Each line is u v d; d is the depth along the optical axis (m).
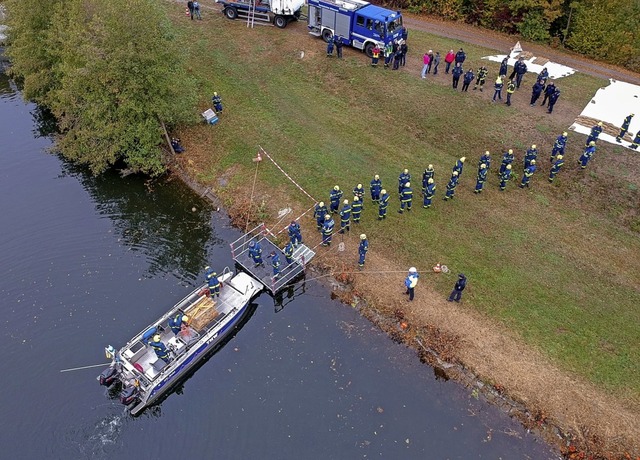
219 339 20.81
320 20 36.62
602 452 17.12
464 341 20.28
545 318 20.97
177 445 17.50
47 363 19.77
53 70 31.88
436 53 33.75
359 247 22.53
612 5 35.66
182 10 41.78
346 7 35.00
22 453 17.23
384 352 20.36
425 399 18.86
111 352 18.83
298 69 35.16
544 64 35.97
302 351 20.45
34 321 21.28
